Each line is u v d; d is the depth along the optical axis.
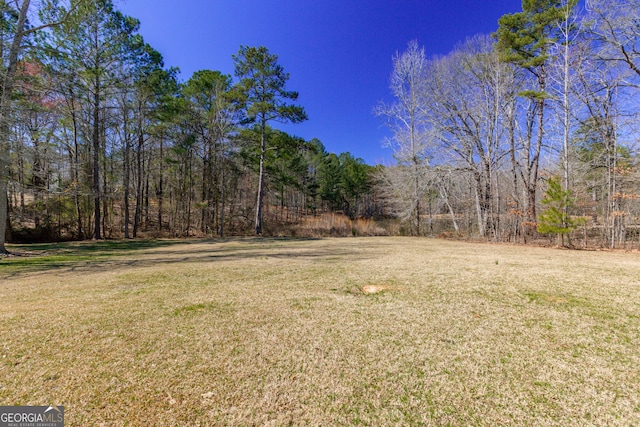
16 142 7.61
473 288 4.00
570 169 11.22
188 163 18.72
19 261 6.88
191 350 2.20
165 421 1.44
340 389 1.72
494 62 13.02
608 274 4.86
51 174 10.98
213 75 16.36
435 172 14.55
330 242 12.39
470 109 13.80
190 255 8.03
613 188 9.78
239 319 2.86
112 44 11.86
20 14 7.80
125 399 1.61
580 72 10.48
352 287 4.14
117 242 12.34
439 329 2.60
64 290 4.02
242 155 18.00
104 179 13.78
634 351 2.16
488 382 1.79
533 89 12.49
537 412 1.51
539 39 11.17
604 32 9.62
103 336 2.44
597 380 1.80
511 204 12.61
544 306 3.20
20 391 1.67
